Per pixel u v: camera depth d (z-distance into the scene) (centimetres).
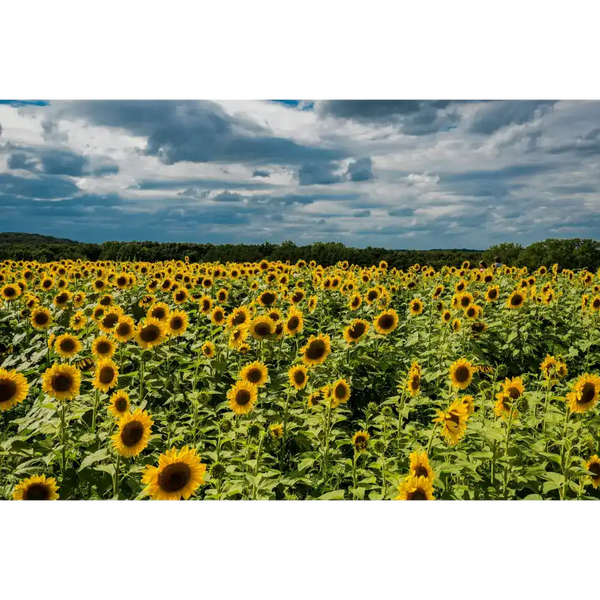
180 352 697
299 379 502
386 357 729
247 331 648
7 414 590
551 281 1368
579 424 405
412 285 1312
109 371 466
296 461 459
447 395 506
